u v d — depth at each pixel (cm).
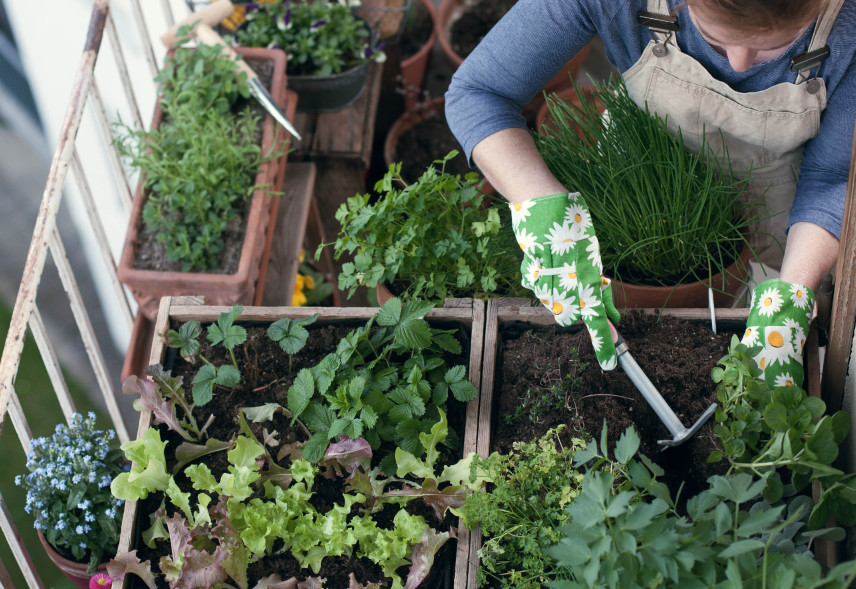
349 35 255
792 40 122
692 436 142
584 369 150
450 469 143
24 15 313
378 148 300
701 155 169
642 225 168
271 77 241
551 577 131
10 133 377
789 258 151
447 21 307
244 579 137
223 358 164
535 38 146
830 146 151
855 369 132
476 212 175
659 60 150
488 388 152
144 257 213
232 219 218
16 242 366
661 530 107
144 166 216
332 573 141
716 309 156
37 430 320
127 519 146
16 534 166
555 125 182
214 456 154
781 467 136
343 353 151
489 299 160
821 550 125
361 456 142
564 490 133
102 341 347
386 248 173
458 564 136
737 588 99
